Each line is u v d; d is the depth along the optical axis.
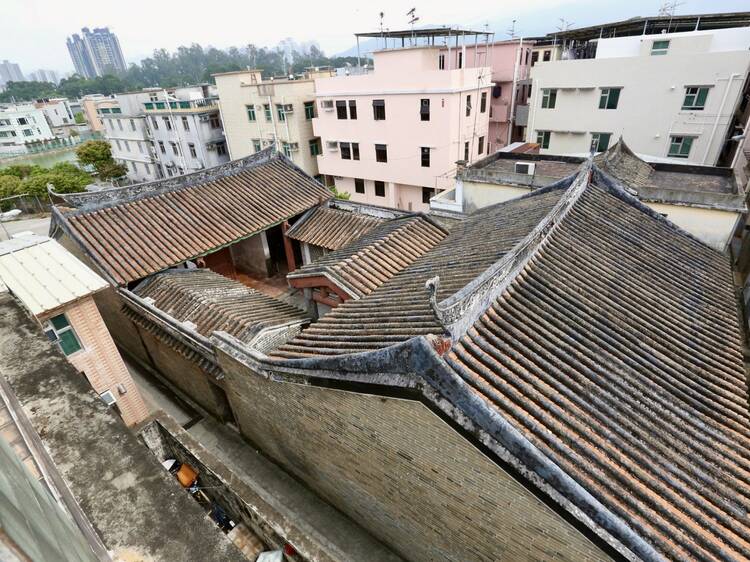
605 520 4.75
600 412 6.31
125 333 15.87
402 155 29.25
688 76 23.78
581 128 27.73
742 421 6.96
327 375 7.04
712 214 15.78
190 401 14.27
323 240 17.52
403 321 7.79
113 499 3.96
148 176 46.84
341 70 45.22
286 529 6.07
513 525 5.96
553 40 36.09
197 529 3.79
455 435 5.84
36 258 11.38
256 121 35.53
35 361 5.42
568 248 9.95
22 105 83.50
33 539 1.96
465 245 11.57
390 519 8.45
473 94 27.78
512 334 7.12
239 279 20.39
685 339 8.39
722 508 5.55
